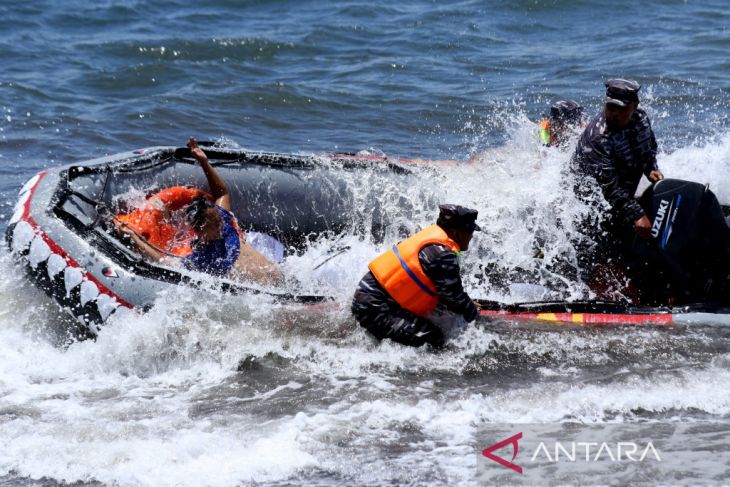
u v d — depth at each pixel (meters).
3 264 17.42
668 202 17.42
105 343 15.70
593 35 42.25
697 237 17.53
